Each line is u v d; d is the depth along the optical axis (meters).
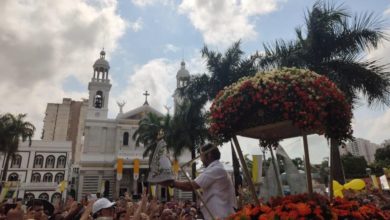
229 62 19.86
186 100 22.69
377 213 3.21
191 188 3.50
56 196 55.19
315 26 13.29
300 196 3.35
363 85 12.16
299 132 4.27
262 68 15.00
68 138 96.00
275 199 3.39
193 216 9.16
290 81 3.47
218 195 3.49
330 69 12.57
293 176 5.14
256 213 3.11
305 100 3.31
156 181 3.41
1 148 40.09
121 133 56.31
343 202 3.28
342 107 3.60
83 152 54.06
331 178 3.90
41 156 58.25
